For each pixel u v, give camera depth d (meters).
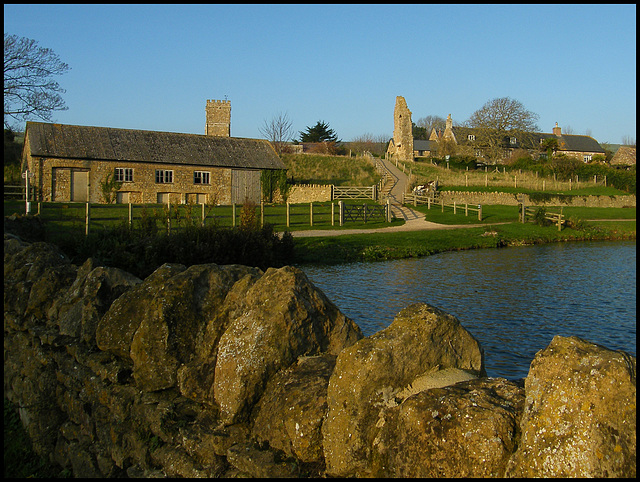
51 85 33.75
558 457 1.99
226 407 3.10
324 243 23.30
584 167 59.06
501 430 2.16
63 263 6.31
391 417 2.49
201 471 2.92
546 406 2.09
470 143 73.06
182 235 16.00
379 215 34.62
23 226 15.80
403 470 2.31
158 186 41.31
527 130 69.50
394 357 2.66
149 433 3.46
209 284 3.91
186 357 3.60
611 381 2.01
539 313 11.86
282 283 3.41
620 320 11.30
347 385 2.62
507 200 45.38
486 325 10.84
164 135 44.22
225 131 62.78
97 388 4.00
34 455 4.77
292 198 46.81
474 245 26.30
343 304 12.63
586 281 16.23
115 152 39.91
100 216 26.53
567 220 33.66
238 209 34.31
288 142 76.50
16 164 46.47
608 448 1.94
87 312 4.47
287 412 2.81
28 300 5.68
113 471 3.68
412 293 14.12
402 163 68.06
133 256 14.06
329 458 2.59
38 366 5.07
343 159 65.50
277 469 2.65
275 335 3.18
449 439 2.21
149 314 3.66
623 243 28.86
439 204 42.59
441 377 2.75
